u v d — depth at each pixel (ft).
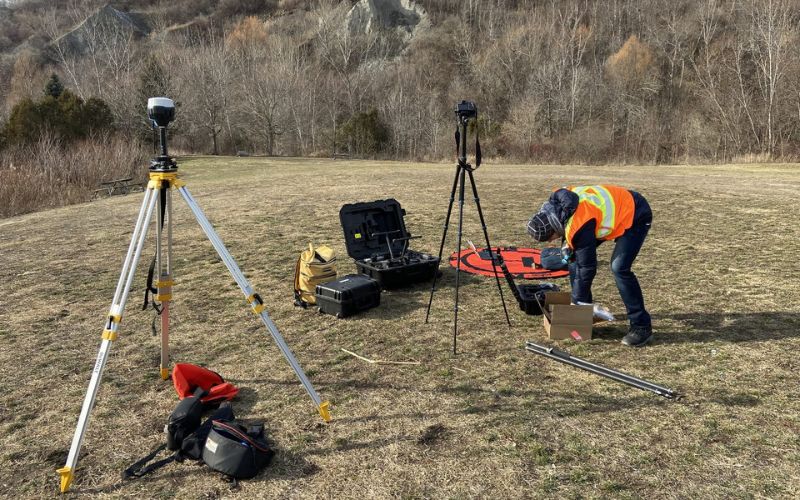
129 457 10.34
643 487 9.12
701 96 143.43
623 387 12.51
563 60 166.20
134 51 212.23
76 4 305.73
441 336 15.79
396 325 16.71
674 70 172.24
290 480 9.51
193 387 12.28
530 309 17.21
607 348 14.67
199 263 24.67
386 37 240.53
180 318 17.78
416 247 26.63
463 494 9.05
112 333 9.64
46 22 275.80
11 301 20.10
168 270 12.71
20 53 249.75
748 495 8.86
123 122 140.15
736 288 19.45
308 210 37.99
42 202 51.34
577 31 200.75
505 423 11.13
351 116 168.66
